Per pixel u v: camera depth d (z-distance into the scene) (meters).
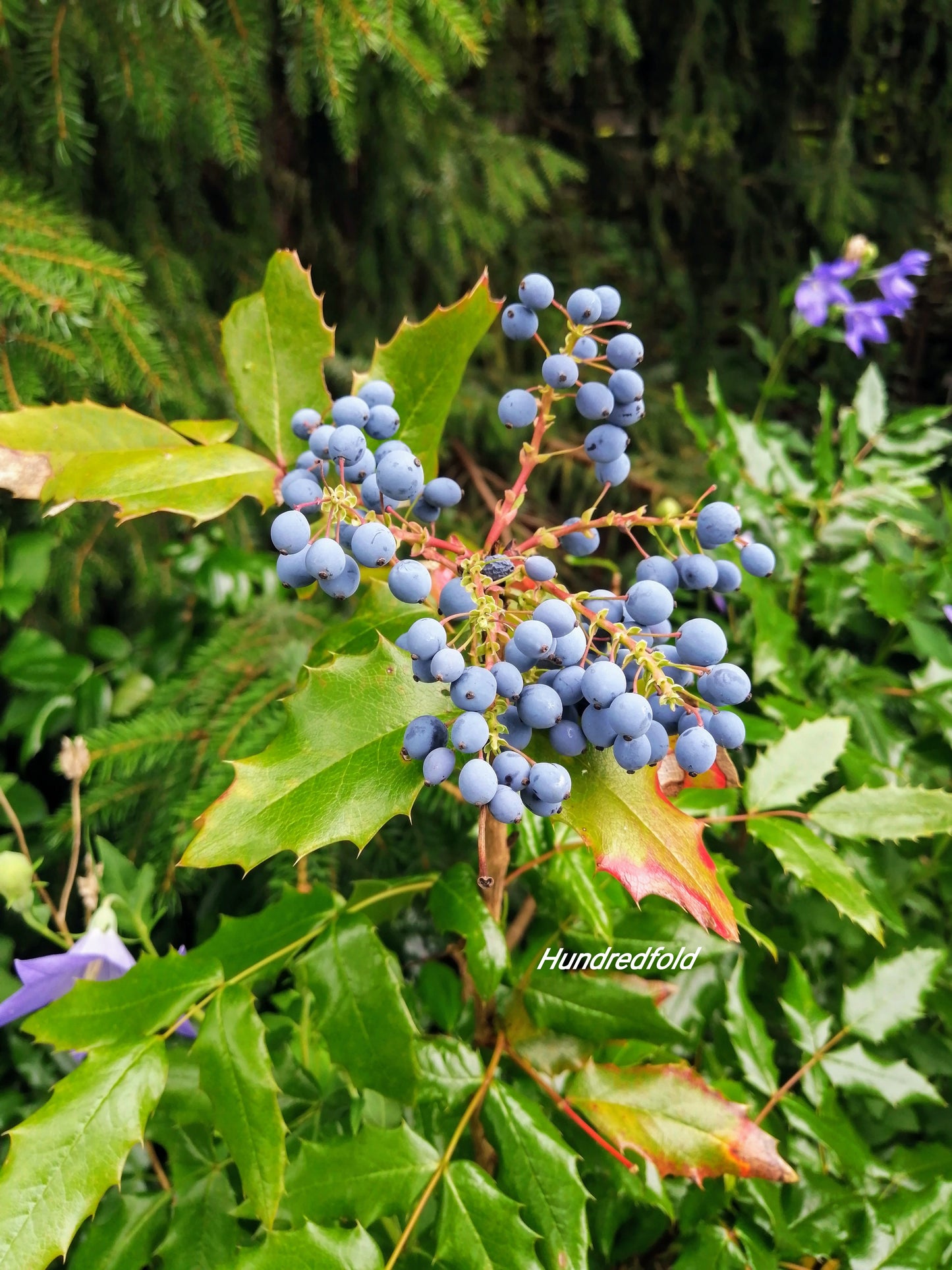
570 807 0.19
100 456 0.24
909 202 0.77
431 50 0.43
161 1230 0.28
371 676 0.21
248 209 0.51
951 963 0.40
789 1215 0.29
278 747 0.20
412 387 0.26
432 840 0.44
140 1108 0.22
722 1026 0.35
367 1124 0.25
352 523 0.21
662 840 0.19
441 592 0.20
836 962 0.44
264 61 0.42
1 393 0.35
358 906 0.26
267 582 0.44
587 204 0.76
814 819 0.29
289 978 0.34
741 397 0.79
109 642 0.45
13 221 0.35
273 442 0.26
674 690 0.18
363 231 0.56
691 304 0.76
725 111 0.66
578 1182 0.24
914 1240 0.27
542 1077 0.28
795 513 0.49
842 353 0.81
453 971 0.29
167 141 0.43
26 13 0.36
